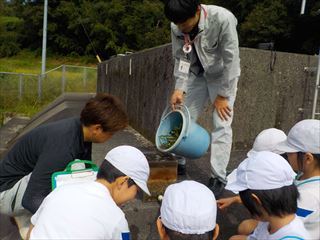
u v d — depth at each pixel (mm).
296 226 1592
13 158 2305
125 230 1652
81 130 2164
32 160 2227
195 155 2887
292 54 4832
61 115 7359
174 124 3139
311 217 1787
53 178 2031
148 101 5664
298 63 4895
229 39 2775
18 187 2244
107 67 10258
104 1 41594
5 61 41688
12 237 3008
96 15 40875
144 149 3584
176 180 3090
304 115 5105
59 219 1509
